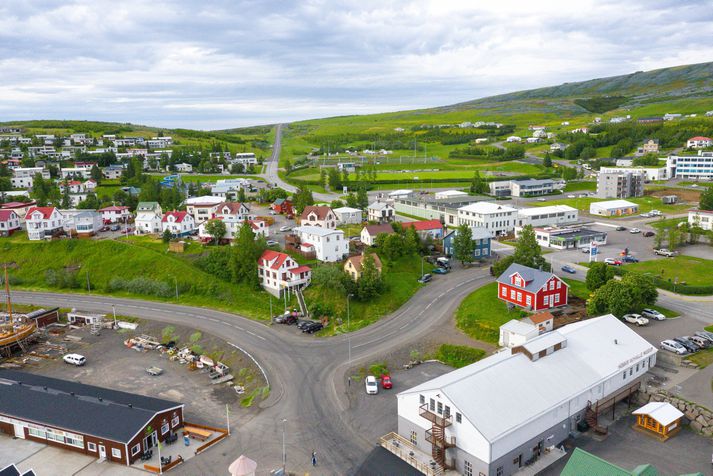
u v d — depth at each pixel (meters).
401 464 58.75
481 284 113.62
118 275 130.12
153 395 78.88
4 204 179.88
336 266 111.94
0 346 94.69
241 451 62.47
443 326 94.25
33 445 66.19
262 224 144.50
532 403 59.28
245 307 110.25
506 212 163.00
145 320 107.38
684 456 57.91
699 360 76.00
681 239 145.38
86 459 62.78
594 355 69.69
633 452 58.94
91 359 93.06
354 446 62.44
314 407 71.50
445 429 58.09
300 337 94.31
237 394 78.19
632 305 90.75
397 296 107.06
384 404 71.56
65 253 141.88
